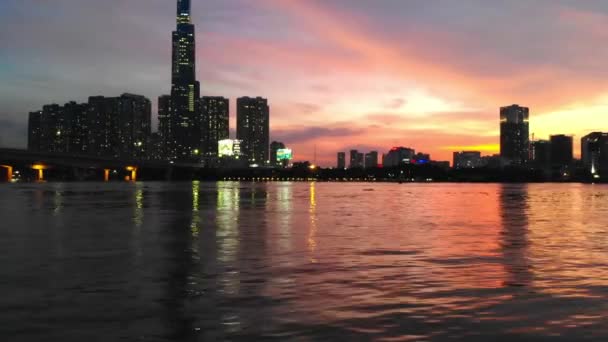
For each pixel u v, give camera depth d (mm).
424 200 111875
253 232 43750
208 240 38094
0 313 17656
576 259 29344
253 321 16703
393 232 43969
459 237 40312
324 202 99062
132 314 17531
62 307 18453
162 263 27781
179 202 95812
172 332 15586
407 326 16156
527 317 17188
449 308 18312
